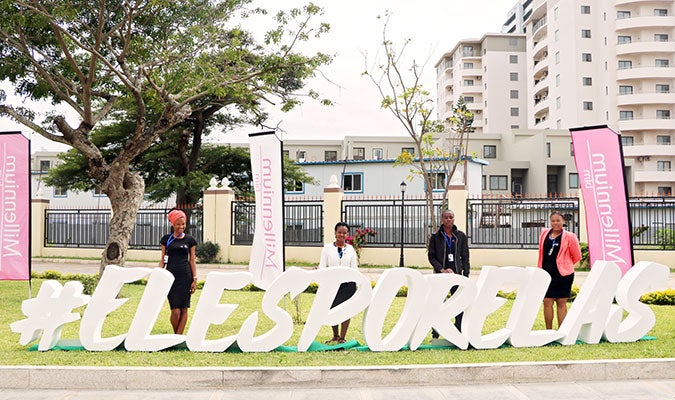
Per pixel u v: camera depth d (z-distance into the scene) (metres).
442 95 76.25
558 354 6.61
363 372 5.85
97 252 23.80
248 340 6.64
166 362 6.15
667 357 6.46
